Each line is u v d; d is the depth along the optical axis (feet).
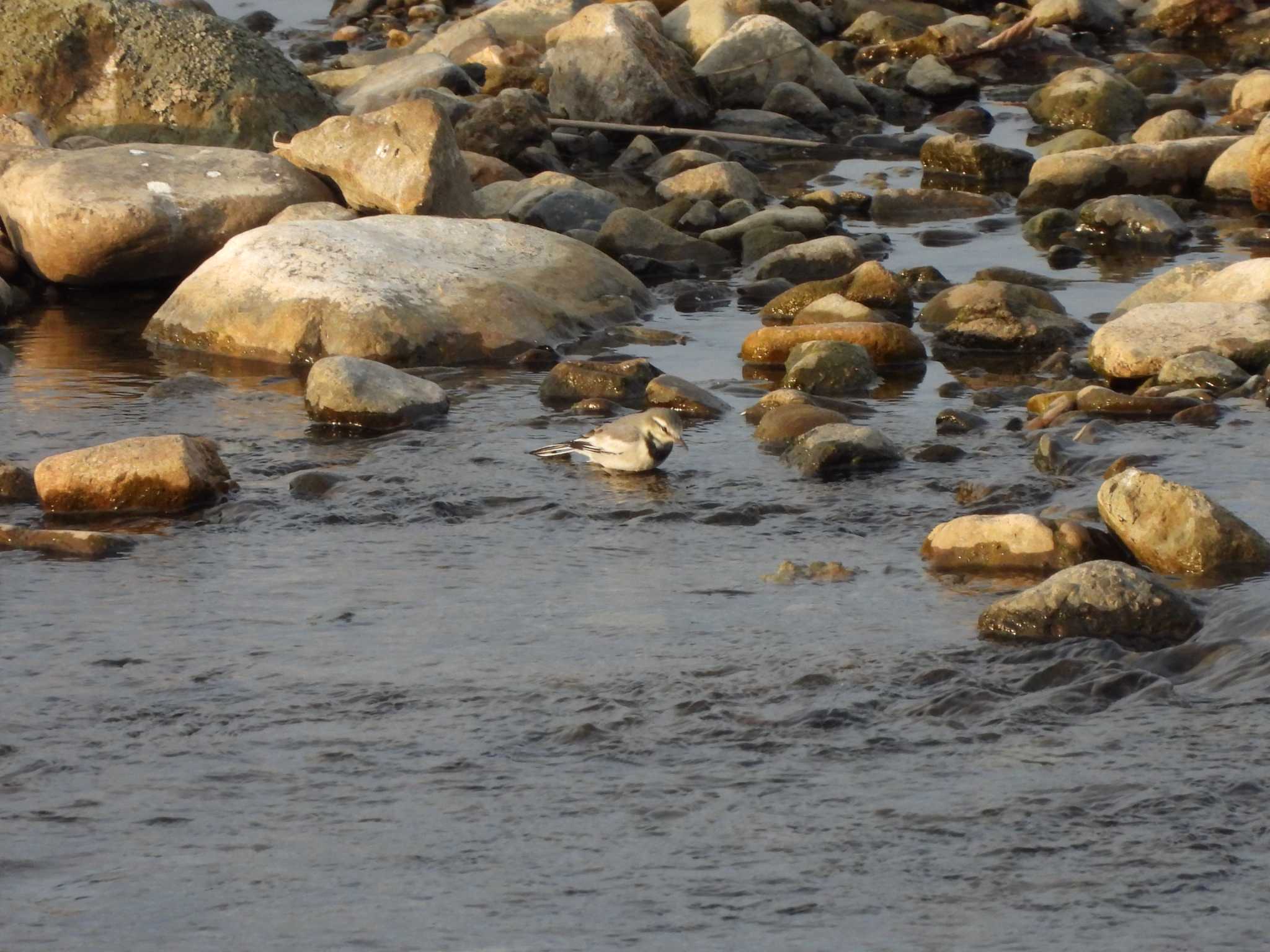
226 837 71.31
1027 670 86.69
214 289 170.40
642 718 82.69
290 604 101.30
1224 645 86.89
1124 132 284.61
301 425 142.51
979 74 339.36
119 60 241.76
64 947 62.59
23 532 112.78
